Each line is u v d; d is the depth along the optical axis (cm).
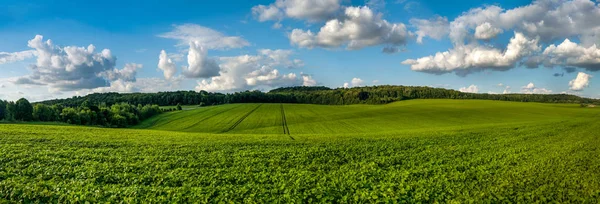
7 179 1841
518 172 2242
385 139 4088
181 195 1683
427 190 1856
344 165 2578
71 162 2342
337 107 13638
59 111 10538
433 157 2895
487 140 3966
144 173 2158
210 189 1830
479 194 1786
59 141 3162
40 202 1536
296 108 13162
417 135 4572
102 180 1978
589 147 3228
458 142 3812
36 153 2548
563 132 4606
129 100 18538
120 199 1619
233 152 3017
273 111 12150
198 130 8650
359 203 1667
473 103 14775
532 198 1723
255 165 2495
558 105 14038
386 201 1658
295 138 4219
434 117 10162
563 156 2775
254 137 4375
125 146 3142
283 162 2645
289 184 1973
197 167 2411
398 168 2503
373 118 10088
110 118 10144
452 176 2200
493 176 2158
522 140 3900
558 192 1820
